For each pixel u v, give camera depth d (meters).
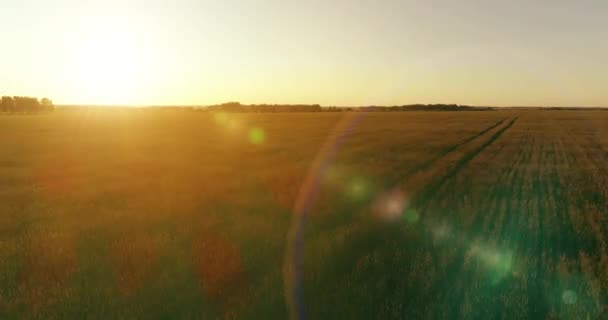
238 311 5.04
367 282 5.80
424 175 15.36
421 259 6.71
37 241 7.70
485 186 13.66
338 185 13.62
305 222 9.01
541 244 7.74
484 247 7.47
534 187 13.68
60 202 11.68
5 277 6.16
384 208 10.29
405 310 5.04
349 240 7.55
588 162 20.36
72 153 25.00
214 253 6.94
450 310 5.07
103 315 5.02
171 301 5.36
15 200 12.03
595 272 6.32
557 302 5.37
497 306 5.20
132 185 14.37
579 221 9.30
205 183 14.58
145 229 8.61
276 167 18.53
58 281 6.00
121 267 6.42
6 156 23.28
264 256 6.82
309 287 5.67
